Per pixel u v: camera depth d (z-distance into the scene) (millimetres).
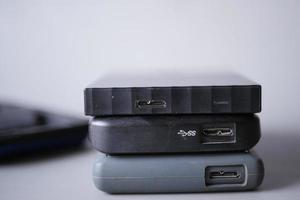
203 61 818
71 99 922
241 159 533
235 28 798
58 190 578
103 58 880
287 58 776
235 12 795
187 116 528
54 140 771
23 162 735
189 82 559
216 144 527
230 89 515
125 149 527
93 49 887
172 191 538
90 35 886
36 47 942
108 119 532
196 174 532
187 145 526
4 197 553
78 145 851
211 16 807
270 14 777
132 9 849
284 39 775
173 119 526
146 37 846
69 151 813
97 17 875
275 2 773
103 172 534
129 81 589
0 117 857
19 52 962
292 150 781
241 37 796
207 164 531
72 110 923
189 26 820
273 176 626
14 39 962
